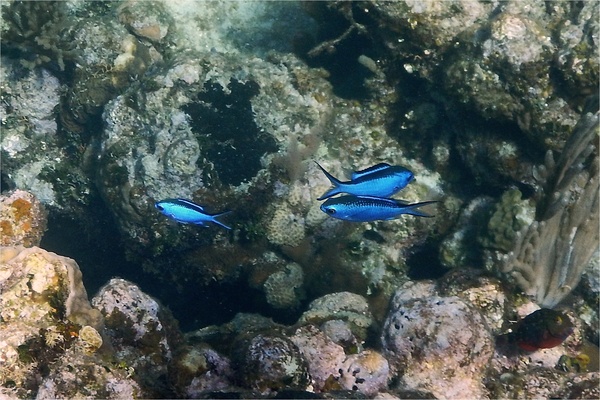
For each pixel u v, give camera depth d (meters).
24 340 1.35
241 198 1.91
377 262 1.93
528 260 1.68
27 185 2.13
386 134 2.02
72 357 1.34
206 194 1.90
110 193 1.94
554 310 1.55
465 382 1.48
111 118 1.97
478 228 1.81
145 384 1.39
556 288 1.70
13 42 2.02
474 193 1.92
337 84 2.12
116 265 2.17
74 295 1.39
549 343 1.54
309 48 2.17
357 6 1.91
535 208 1.72
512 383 1.51
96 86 2.08
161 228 1.92
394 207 1.46
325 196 1.46
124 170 1.93
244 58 2.04
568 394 1.49
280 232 1.92
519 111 1.75
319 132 1.99
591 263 1.74
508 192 1.75
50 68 2.12
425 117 1.96
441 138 1.94
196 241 1.93
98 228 2.15
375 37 1.94
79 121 2.13
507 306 1.65
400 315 1.52
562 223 1.68
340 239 1.93
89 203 2.13
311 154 1.96
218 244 1.94
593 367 1.59
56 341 1.35
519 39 1.73
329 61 2.10
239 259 1.94
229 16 2.30
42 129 2.17
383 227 1.92
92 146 2.12
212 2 2.31
